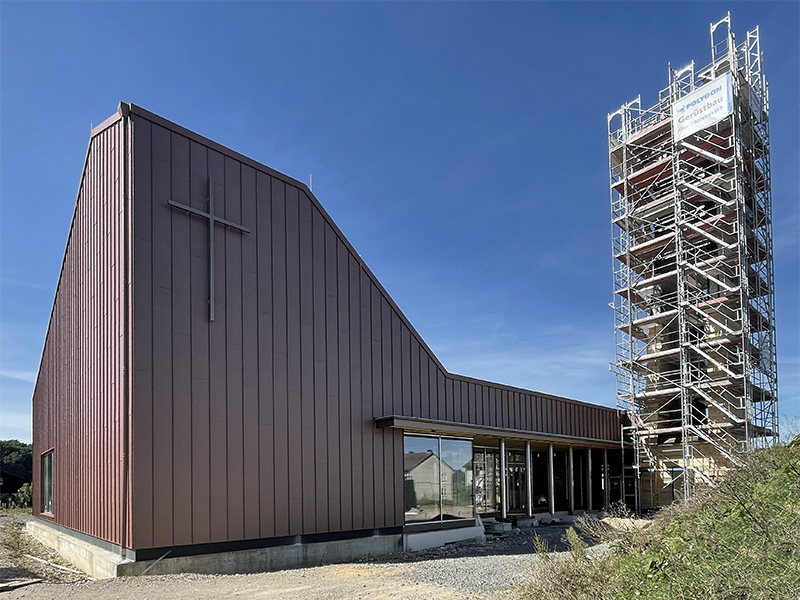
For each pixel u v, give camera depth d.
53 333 22.38
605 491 31.42
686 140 31.56
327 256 18.19
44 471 23.28
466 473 21.78
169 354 13.88
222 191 15.72
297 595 10.71
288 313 16.72
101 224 16.00
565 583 8.91
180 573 13.06
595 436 30.69
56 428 20.84
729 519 9.04
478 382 23.28
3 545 18.53
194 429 14.05
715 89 30.12
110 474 14.02
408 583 11.80
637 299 32.88
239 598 10.50
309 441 16.55
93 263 16.64
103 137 16.19
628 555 9.52
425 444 20.25
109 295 14.91
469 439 22.33
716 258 28.69
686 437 27.73
